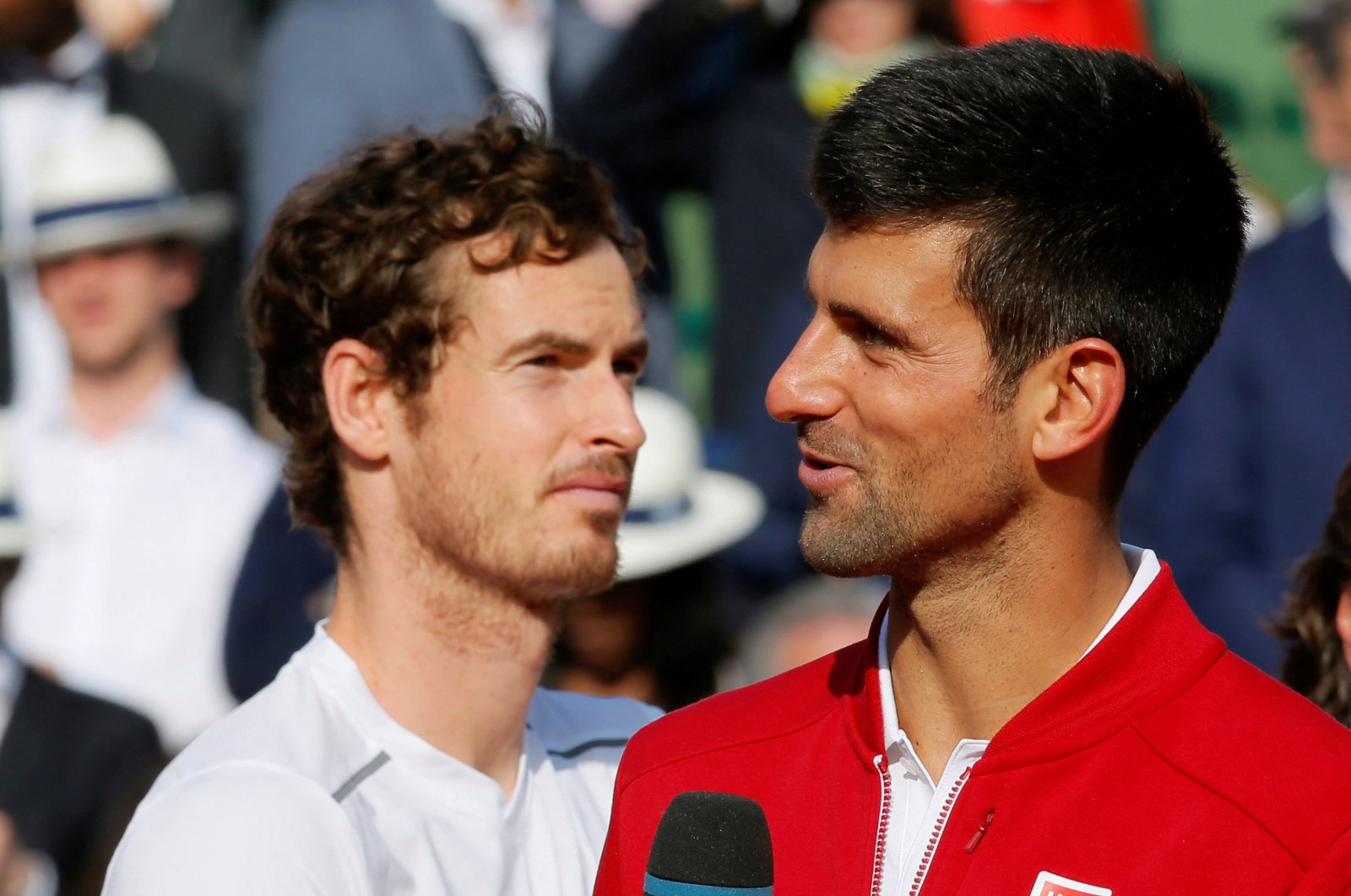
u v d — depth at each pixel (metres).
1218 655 7.73
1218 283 7.86
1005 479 7.53
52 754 17.84
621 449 9.64
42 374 22.47
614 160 22.09
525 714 9.88
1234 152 22.77
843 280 7.59
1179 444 16.92
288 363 10.00
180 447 21.08
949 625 7.72
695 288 23.64
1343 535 9.56
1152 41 23.17
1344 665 9.74
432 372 9.52
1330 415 16.53
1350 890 7.06
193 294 22.25
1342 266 16.97
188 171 23.11
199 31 24.17
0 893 17.36
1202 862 7.17
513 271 9.52
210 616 20.45
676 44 21.78
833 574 7.80
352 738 9.48
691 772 8.34
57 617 20.30
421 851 9.24
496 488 9.48
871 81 7.82
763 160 21.22
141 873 8.73
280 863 8.69
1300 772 7.28
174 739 20.03
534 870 9.70
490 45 22.47
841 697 8.27
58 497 20.77
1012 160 7.44
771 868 7.58
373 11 21.62
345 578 9.88
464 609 9.59
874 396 7.57
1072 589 7.66
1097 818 7.36
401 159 9.81
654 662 15.89
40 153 23.09
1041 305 7.45
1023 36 8.05
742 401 21.06
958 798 7.55
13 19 23.12
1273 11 23.19
